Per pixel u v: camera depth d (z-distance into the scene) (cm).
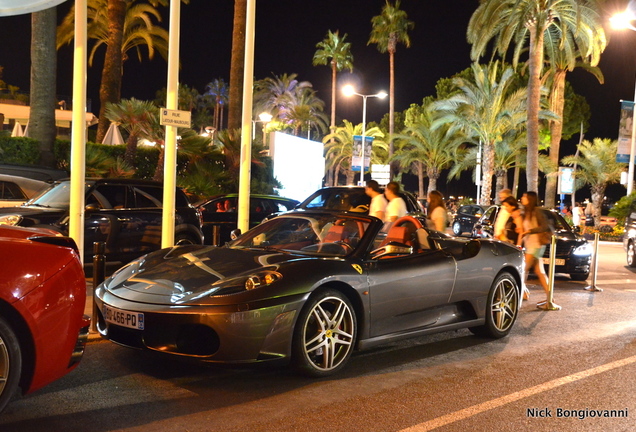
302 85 7556
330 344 501
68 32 2720
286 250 566
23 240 379
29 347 357
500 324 682
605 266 1598
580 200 6228
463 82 3350
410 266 572
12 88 3603
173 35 913
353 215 598
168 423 394
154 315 452
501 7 2686
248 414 416
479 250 634
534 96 2719
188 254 556
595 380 532
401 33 5056
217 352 445
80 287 387
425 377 523
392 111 5103
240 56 2270
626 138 2914
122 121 1720
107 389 454
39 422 385
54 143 1700
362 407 441
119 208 973
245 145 1059
